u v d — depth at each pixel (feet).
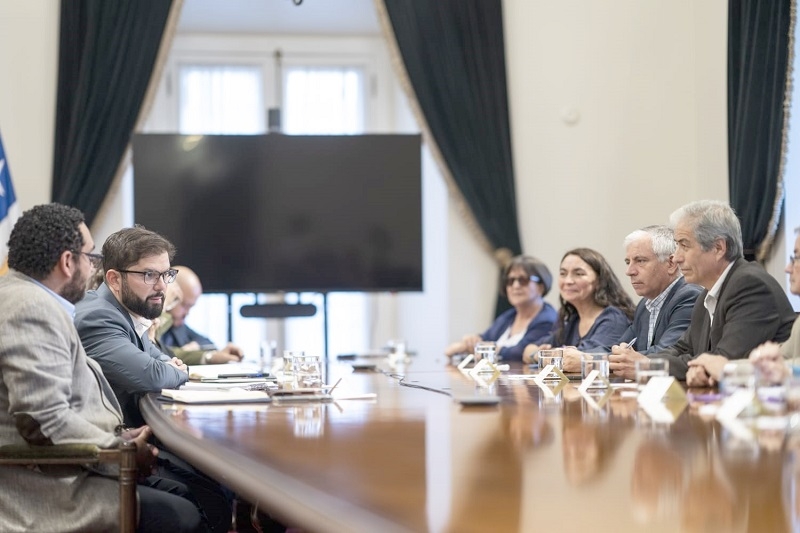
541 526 4.00
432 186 25.49
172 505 8.87
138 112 23.26
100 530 8.38
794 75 19.20
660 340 13.62
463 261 23.88
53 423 8.27
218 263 23.06
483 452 5.97
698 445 6.10
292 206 23.22
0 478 8.34
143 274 11.26
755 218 19.65
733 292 11.41
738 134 20.02
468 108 23.65
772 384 6.92
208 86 27.02
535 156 23.82
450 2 23.75
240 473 5.65
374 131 27.37
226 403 9.36
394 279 23.31
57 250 9.03
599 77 23.91
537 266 18.71
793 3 18.78
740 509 4.26
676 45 23.81
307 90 27.37
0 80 22.77
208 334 26.78
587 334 15.17
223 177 23.11
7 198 20.89
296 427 7.36
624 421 7.43
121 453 8.27
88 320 10.75
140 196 22.89
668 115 23.82
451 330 23.80
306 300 27.20
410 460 5.70
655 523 4.04
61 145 22.84
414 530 3.95
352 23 26.66
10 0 22.88
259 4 25.43
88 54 22.93
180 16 23.57
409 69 23.71
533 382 11.92
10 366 8.31
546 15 23.93
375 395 9.94
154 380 10.64
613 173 23.84
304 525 4.48
